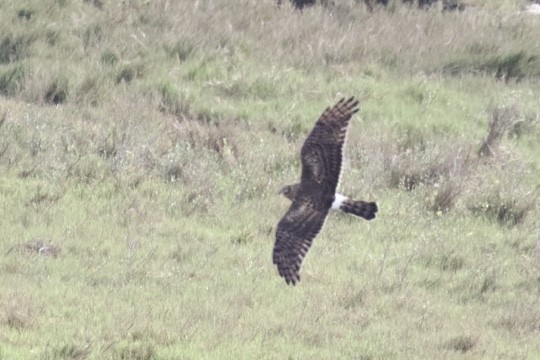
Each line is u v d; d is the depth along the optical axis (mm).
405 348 29641
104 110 50750
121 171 42406
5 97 51688
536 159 51406
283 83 56625
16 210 37844
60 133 45344
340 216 40625
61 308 30312
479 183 44750
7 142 43656
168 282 33219
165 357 27359
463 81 60969
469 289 35188
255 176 43531
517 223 42500
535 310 33656
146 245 36156
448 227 41000
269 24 65125
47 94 52531
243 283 33750
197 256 35688
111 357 27078
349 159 46469
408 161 46500
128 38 59000
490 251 38844
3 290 30984
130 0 63250
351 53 61906
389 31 66688
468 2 80125
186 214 39719
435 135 52875
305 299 32812
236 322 30359
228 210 40406
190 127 48469
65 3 61656
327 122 19359
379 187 44531
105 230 37000
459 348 30391
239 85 55594
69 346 27219
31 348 27344
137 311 30484
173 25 61438
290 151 46844
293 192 19203
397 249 38156
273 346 28812
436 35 67312
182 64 57406
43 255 34438
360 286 34125
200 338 28938
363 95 56312
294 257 18594
